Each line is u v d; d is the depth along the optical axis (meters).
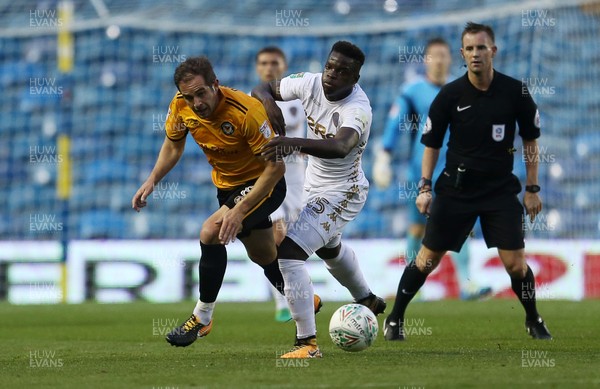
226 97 22.22
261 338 30.25
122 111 80.31
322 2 83.00
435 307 44.97
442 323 35.31
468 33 26.92
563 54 76.25
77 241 55.25
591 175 70.56
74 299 54.94
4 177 78.06
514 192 27.78
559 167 70.75
